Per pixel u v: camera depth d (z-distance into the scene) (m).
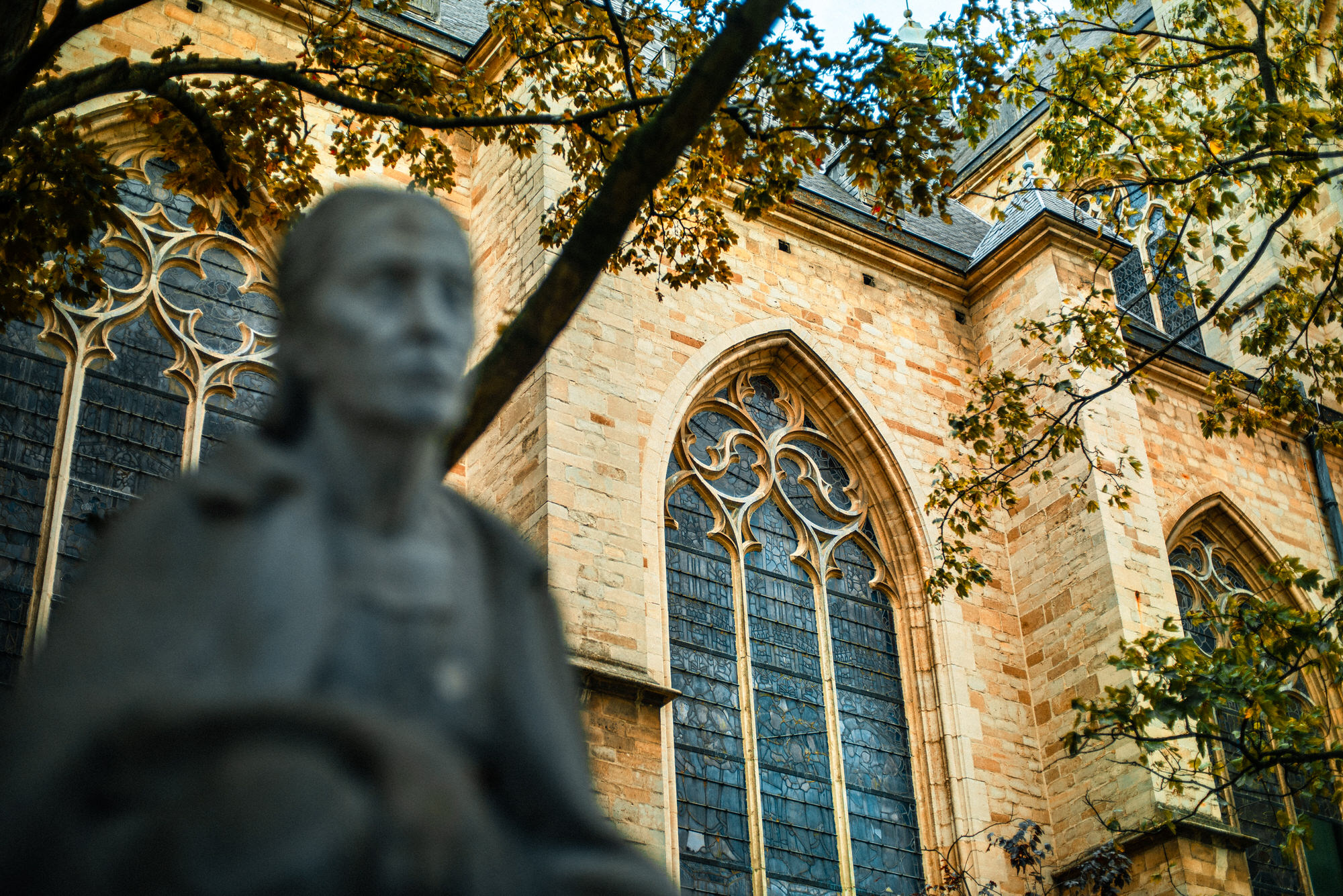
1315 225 40.03
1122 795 26.81
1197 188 19.95
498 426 26.23
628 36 16.50
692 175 16.53
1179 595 32.88
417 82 16.11
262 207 25.75
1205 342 39.84
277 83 15.28
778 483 29.77
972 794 27.64
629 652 23.39
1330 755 16.73
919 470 31.00
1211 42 20.53
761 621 28.09
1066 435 20.95
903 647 29.53
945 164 14.27
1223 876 25.64
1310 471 36.69
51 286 14.38
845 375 31.17
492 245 28.19
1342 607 17.73
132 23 26.72
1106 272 33.50
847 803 27.08
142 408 23.73
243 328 25.42
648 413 28.03
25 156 13.28
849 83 14.18
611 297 26.91
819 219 32.44
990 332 33.59
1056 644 29.33
